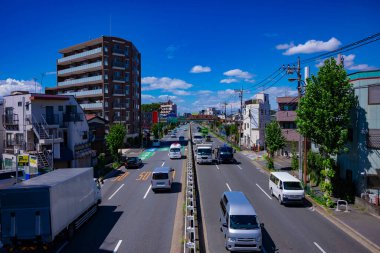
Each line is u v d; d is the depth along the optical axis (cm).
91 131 4409
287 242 1503
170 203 2192
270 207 2114
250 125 6200
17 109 3428
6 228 1307
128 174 3478
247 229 1378
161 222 1775
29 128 3250
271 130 3597
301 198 2097
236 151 5762
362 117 2134
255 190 2631
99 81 6544
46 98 3431
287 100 4650
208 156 4150
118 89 6731
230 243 1372
